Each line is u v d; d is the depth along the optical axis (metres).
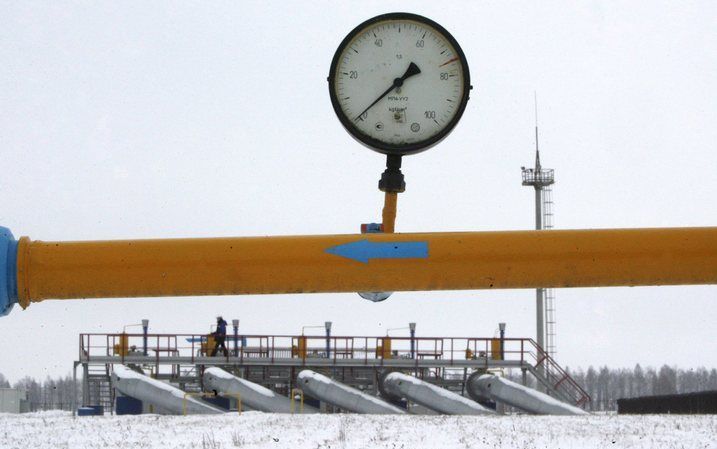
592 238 5.19
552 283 5.24
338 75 6.07
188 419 36.09
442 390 47.31
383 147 6.05
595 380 176.88
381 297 5.80
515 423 32.06
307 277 5.19
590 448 23.16
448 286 5.24
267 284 5.21
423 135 6.07
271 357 49.88
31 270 5.15
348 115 6.07
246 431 28.92
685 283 5.25
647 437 25.69
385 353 50.25
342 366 50.12
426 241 5.20
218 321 49.88
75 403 48.75
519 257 5.16
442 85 6.07
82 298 5.23
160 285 5.22
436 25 6.05
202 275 5.18
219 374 47.66
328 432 28.06
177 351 49.84
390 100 6.05
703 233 5.18
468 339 50.31
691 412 44.78
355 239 5.23
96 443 25.64
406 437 26.08
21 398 64.19
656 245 5.17
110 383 48.72
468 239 5.21
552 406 46.94
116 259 5.16
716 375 177.38
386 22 6.04
